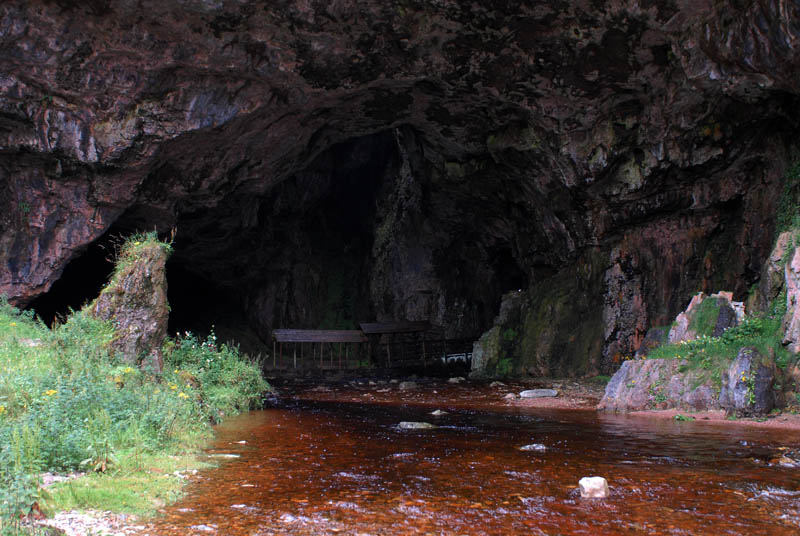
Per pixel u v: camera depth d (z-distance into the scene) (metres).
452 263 27.67
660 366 10.89
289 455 6.44
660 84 14.59
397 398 14.43
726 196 15.65
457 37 14.23
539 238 21.31
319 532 3.79
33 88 13.99
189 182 17.30
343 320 30.28
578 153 16.95
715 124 14.84
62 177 15.32
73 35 13.30
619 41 13.79
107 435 5.63
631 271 17.72
